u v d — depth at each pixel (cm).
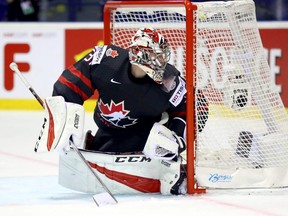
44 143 1252
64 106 1245
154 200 1260
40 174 1593
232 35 1345
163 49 1238
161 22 1535
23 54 3108
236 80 1349
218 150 1336
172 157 1294
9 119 2800
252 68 1352
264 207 1198
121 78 1270
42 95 3102
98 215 1127
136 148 1337
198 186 1329
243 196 1304
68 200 1267
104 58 1280
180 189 1318
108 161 1306
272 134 1352
